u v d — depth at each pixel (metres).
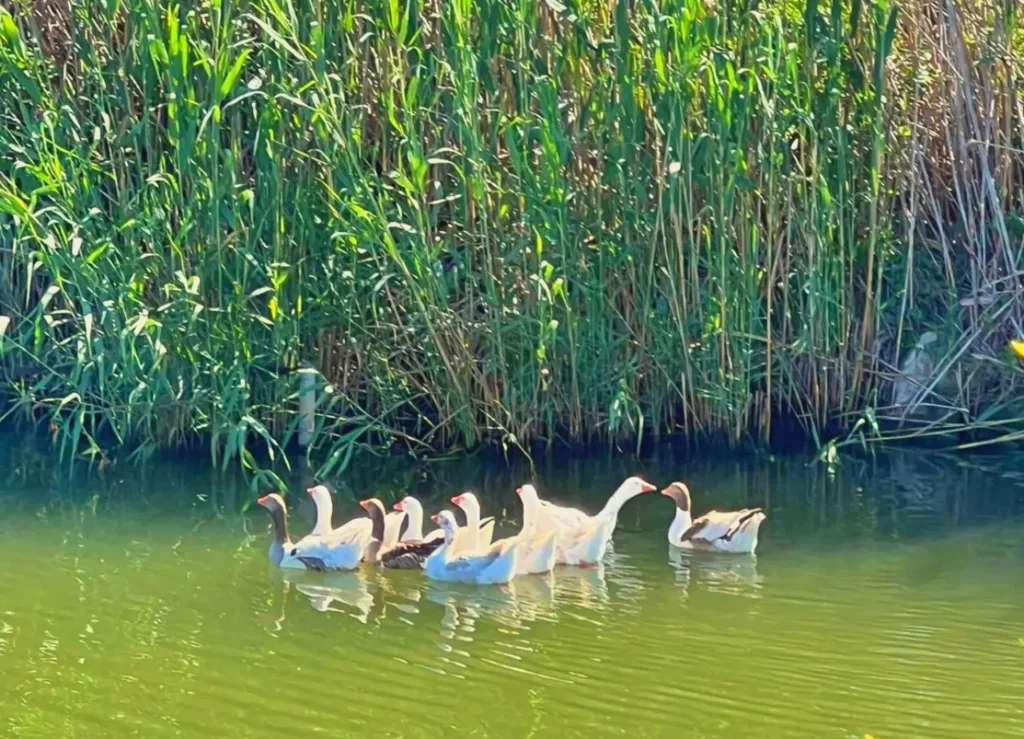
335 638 8.60
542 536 10.05
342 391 13.38
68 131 12.48
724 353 13.29
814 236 13.28
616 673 8.05
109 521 11.11
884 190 13.84
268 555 10.34
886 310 14.34
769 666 8.15
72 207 12.09
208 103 12.43
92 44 12.52
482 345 13.32
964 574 9.85
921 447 13.56
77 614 8.98
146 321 11.74
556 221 12.56
